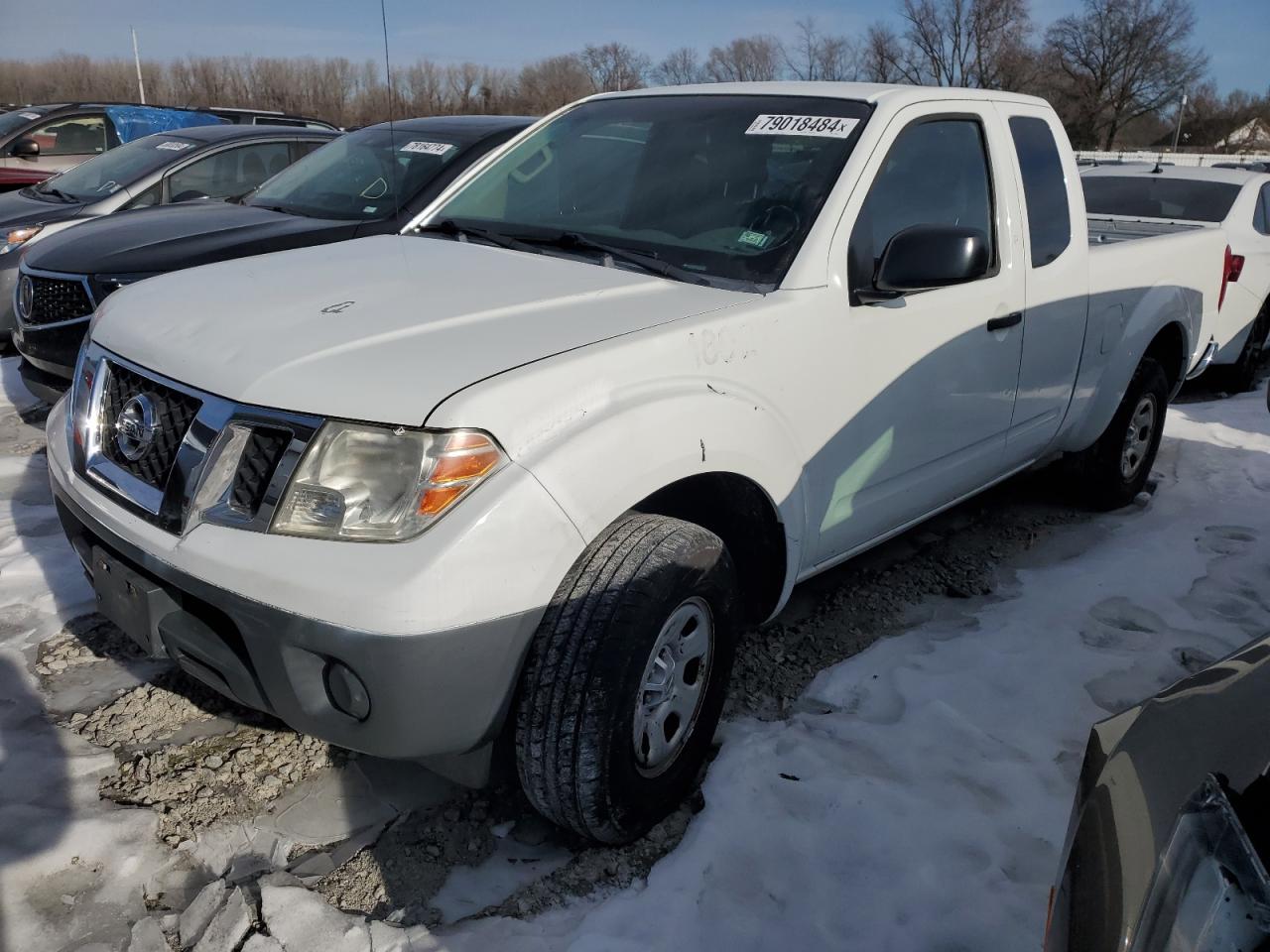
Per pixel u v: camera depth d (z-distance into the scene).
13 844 2.35
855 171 2.92
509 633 2.05
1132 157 41.00
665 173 3.22
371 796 2.59
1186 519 4.71
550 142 3.66
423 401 2.03
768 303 2.64
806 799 2.60
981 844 2.49
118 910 2.20
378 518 2.00
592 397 2.21
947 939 2.21
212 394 2.20
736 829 2.48
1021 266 3.54
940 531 4.49
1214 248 4.97
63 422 2.77
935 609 3.73
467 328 2.34
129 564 2.31
